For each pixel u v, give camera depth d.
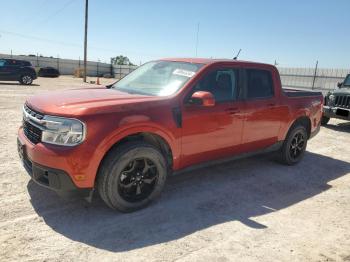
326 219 4.00
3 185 4.30
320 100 6.49
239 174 5.44
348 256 3.24
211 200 4.33
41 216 3.60
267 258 3.11
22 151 3.76
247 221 3.82
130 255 3.02
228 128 4.64
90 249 3.07
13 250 2.97
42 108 3.59
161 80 4.53
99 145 3.38
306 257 3.17
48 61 50.34
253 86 5.12
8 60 21.81
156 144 4.10
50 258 2.90
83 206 3.88
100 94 4.15
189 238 3.37
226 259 3.05
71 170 3.33
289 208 4.26
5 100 12.68
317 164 6.39
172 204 4.12
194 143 4.27
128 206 3.77
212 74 4.51
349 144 8.50
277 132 5.56
